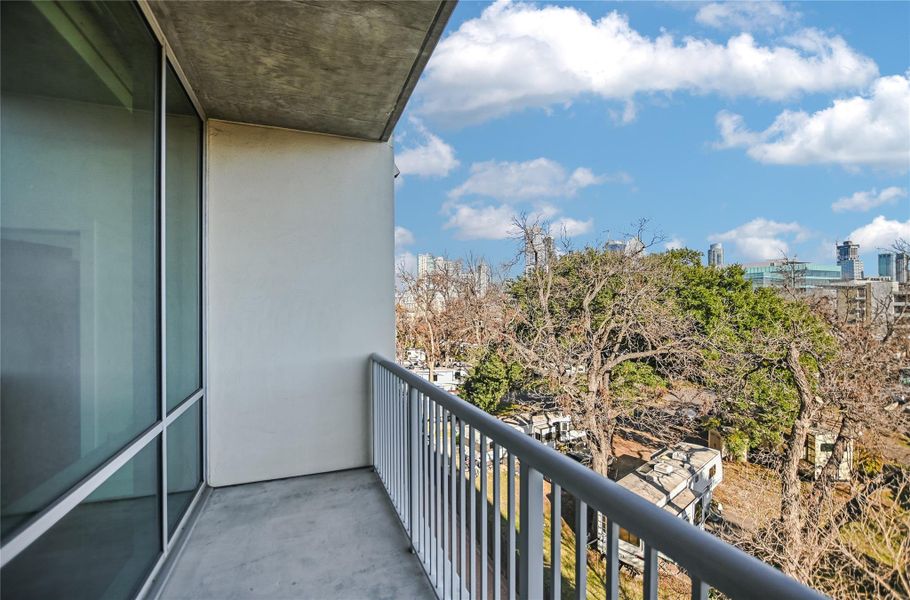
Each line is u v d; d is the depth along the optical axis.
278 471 3.22
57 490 1.26
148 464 1.93
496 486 1.32
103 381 1.54
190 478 2.69
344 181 3.43
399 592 1.97
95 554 1.47
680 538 0.59
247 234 3.19
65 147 1.33
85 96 1.44
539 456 1.02
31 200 1.17
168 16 1.98
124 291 1.72
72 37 1.37
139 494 1.83
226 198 3.14
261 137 3.23
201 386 2.98
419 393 2.28
